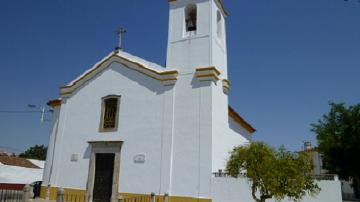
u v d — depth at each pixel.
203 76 17.14
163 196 16.20
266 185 10.91
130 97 19.03
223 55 19.67
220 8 20.11
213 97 16.91
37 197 20.34
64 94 21.48
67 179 19.50
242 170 12.45
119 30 21.20
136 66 19.30
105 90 20.06
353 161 24.77
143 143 17.80
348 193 39.28
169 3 20.00
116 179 17.86
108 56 20.58
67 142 20.33
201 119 16.59
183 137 16.78
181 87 17.66
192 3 19.28
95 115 19.94
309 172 11.39
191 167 16.14
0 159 33.56
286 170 10.88
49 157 20.92
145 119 18.14
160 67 19.00
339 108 26.28
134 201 16.52
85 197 18.44
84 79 21.06
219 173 15.52
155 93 18.28
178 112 17.30
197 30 18.50
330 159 25.75
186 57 18.17
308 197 13.69
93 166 18.89
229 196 14.90
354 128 24.66
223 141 17.78
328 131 26.22
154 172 16.98
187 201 15.73
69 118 20.81
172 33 19.12
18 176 32.25
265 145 11.84
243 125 25.25
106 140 18.92
